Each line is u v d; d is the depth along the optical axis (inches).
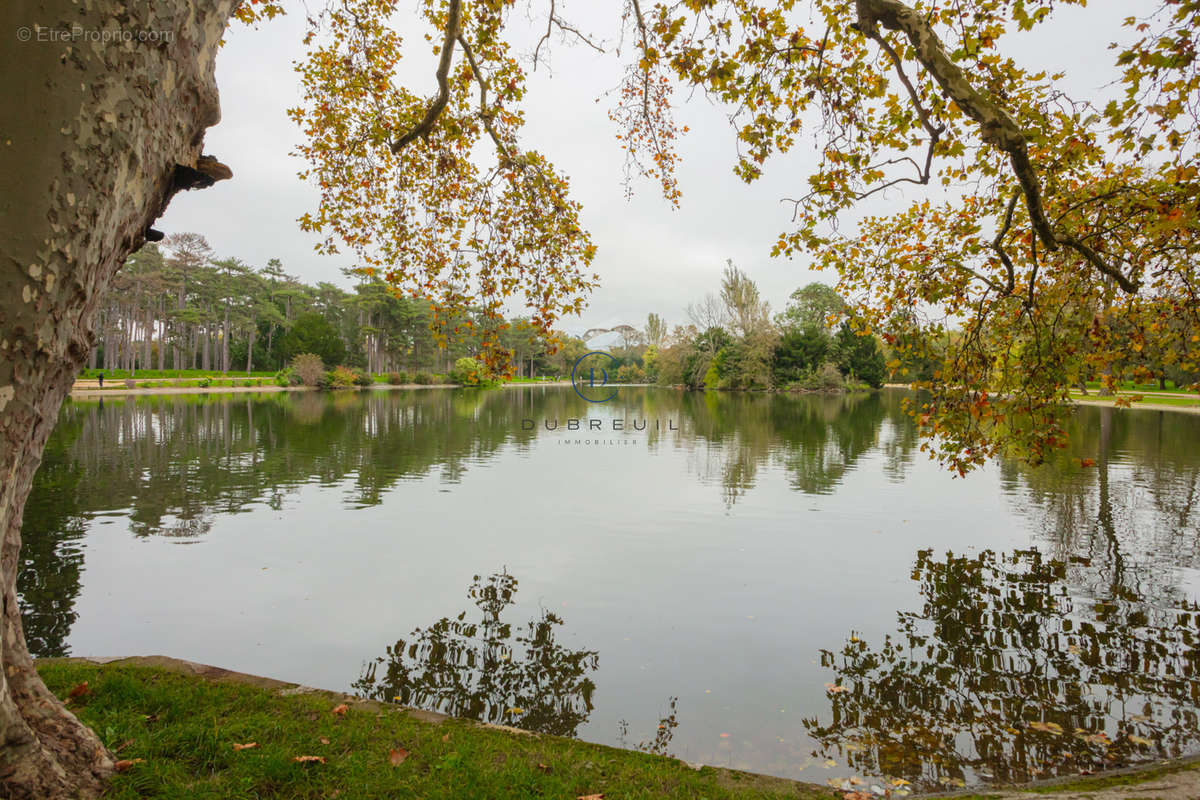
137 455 542.9
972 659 174.6
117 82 75.3
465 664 170.7
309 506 360.5
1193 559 265.4
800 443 679.7
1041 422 202.8
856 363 2127.2
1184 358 194.4
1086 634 191.5
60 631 189.6
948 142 169.6
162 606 210.1
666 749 130.8
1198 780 110.9
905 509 364.8
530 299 262.1
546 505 371.2
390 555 269.7
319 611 207.6
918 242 221.8
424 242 273.7
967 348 212.7
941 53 144.7
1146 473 483.8
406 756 107.6
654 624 199.3
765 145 186.2
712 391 2101.4
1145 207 169.5
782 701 151.7
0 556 83.8
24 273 70.8
